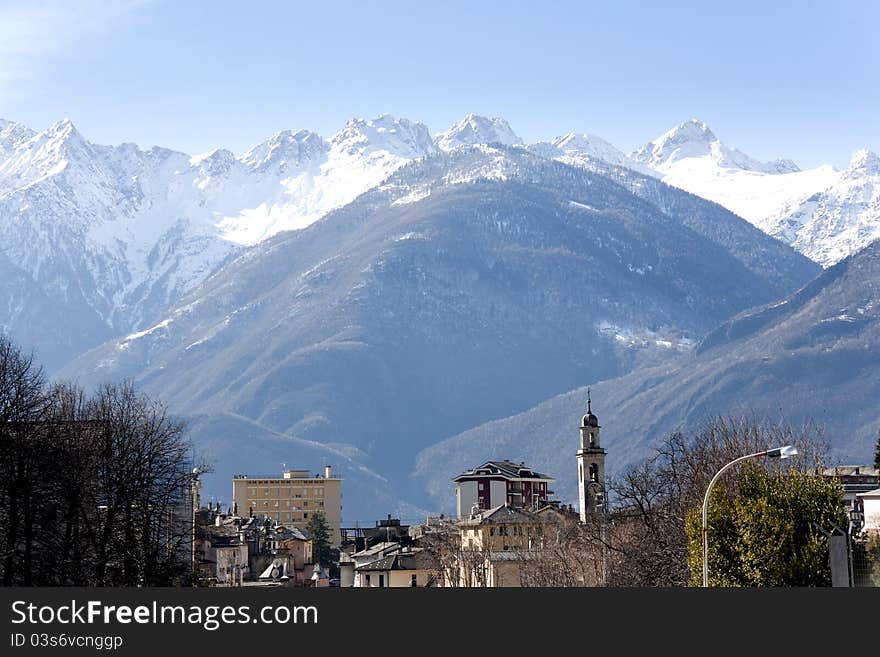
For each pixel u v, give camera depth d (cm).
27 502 9794
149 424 12075
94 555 10575
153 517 11238
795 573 10425
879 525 12456
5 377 10669
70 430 10975
